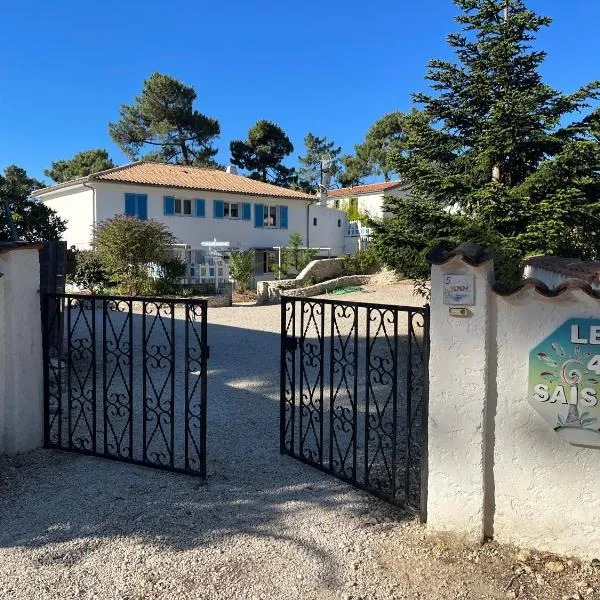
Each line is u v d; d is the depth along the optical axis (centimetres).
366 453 416
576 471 311
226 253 2578
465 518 332
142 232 1970
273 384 765
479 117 1070
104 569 316
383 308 393
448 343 331
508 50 987
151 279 2027
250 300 2206
